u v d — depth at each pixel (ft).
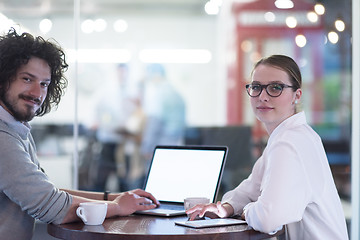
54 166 18.67
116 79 26.61
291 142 5.56
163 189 7.08
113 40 26.81
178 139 26.89
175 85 27.43
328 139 21.54
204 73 27.55
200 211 5.97
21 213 5.79
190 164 7.01
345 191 11.79
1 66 5.80
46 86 6.15
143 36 27.27
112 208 6.00
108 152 24.80
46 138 20.76
